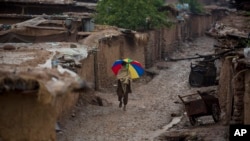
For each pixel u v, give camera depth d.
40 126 15.15
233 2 45.94
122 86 34.97
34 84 13.41
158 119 31.86
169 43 73.50
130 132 27.95
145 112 34.34
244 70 23.64
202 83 46.25
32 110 14.98
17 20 45.97
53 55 24.95
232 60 26.09
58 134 26.41
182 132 26.44
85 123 29.80
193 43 89.44
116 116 32.53
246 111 23.30
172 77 53.00
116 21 55.84
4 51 24.66
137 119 31.72
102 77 43.59
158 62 65.12
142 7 57.59
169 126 29.72
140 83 50.03
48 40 38.06
